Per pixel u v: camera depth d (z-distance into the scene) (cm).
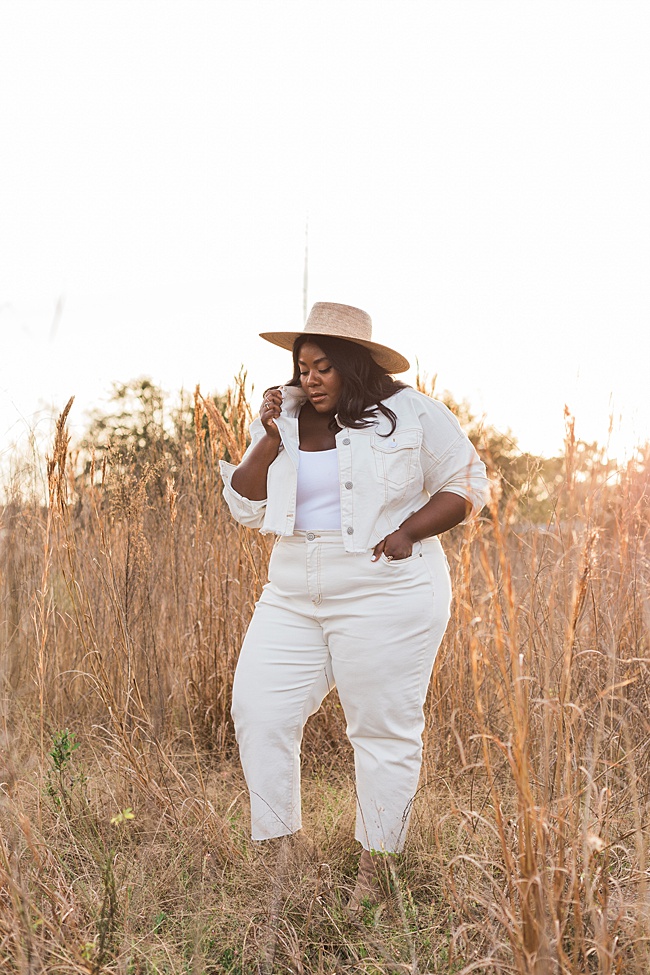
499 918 197
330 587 271
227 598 421
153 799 307
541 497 298
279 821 277
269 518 276
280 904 257
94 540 404
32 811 291
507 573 193
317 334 275
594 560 207
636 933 209
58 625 406
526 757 202
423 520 273
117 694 375
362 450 271
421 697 279
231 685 411
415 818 299
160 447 436
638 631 318
